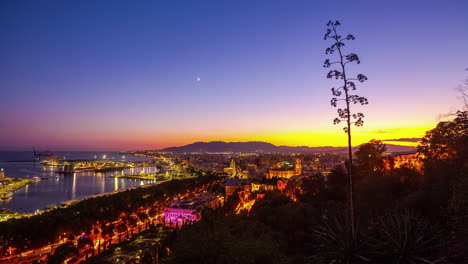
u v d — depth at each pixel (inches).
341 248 834.8
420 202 2223.2
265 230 3408.0
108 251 4429.1
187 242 1311.5
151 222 6929.1
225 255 1268.5
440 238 1030.4
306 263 935.0
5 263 4247.0
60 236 4825.3
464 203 1438.2
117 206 6269.7
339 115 965.8
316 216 3444.9
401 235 831.7
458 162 2154.3
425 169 3068.4
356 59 957.8
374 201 2615.7
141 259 3917.3
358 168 4458.7
